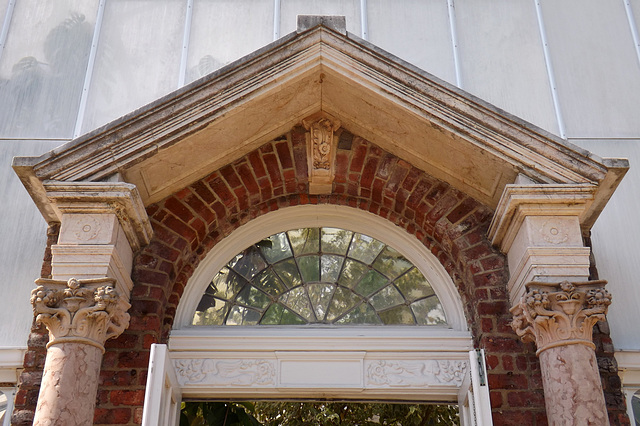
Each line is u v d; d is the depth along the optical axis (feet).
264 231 15.93
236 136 14.39
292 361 14.15
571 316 11.63
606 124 16.76
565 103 17.04
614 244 15.33
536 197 12.56
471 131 13.04
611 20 18.30
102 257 12.07
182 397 14.19
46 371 11.08
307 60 13.69
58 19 17.88
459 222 14.76
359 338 14.34
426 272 15.44
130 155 12.71
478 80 17.39
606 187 13.05
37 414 10.71
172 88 17.12
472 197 14.96
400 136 14.61
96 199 12.35
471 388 12.58
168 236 14.44
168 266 14.12
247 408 19.39
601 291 11.72
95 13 18.03
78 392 10.91
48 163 12.34
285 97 14.17
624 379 14.03
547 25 18.21
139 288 13.76
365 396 14.20
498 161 13.04
